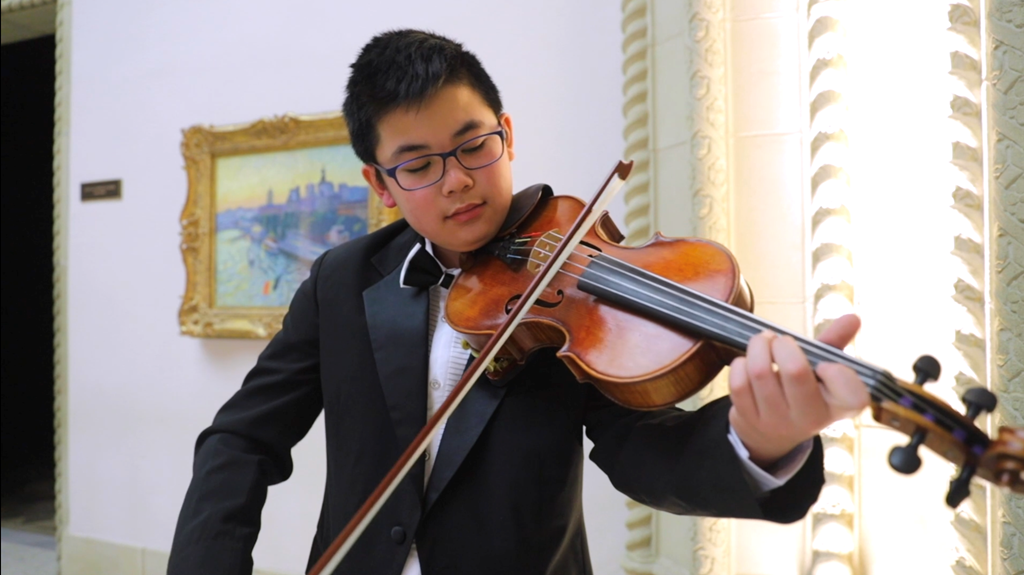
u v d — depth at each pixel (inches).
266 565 133.6
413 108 46.1
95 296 151.2
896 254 86.7
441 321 51.3
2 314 214.1
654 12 101.6
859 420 89.1
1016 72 70.2
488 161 47.9
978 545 77.9
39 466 215.6
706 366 40.0
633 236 102.7
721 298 41.7
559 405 46.6
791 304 92.0
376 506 41.5
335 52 130.2
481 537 45.0
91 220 152.0
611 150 110.2
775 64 93.0
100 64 150.9
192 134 139.2
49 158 207.8
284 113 134.0
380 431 48.7
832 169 88.4
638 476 41.8
